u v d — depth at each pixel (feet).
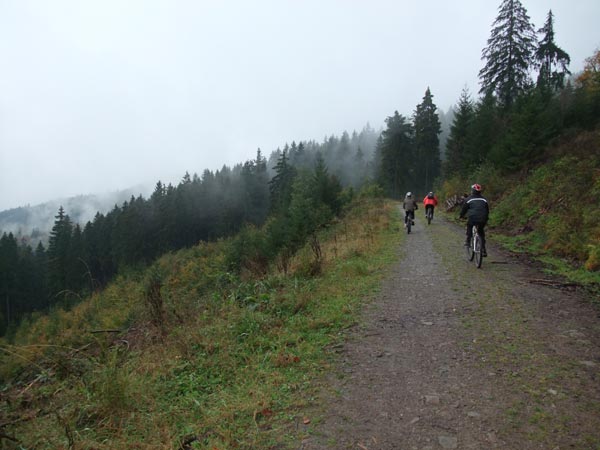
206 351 15.51
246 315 18.53
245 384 12.58
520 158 61.46
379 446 8.97
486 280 24.86
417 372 12.78
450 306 19.77
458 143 120.57
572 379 11.83
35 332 87.10
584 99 68.28
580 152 46.91
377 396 11.34
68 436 9.25
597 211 31.99
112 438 9.93
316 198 98.99
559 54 99.14
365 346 15.20
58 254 230.07
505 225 46.47
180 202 269.23
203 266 91.76
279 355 14.32
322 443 9.21
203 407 11.26
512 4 93.50
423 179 197.77
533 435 9.14
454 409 10.44
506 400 10.77
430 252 35.47
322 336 16.38
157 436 9.89
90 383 12.42
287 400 11.35
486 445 8.84
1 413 10.62
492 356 13.73
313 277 27.02
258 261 34.17
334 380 12.49
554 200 41.16
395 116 199.21
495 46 96.48
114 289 91.76
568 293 21.57
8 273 222.69
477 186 30.07
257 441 9.42
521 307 19.13
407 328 16.99
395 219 66.33
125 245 236.43
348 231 56.08
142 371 13.96
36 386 13.37
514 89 94.17
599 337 15.19
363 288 23.71
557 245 31.35
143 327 23.40
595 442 8.79
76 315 64.44
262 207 305.94
